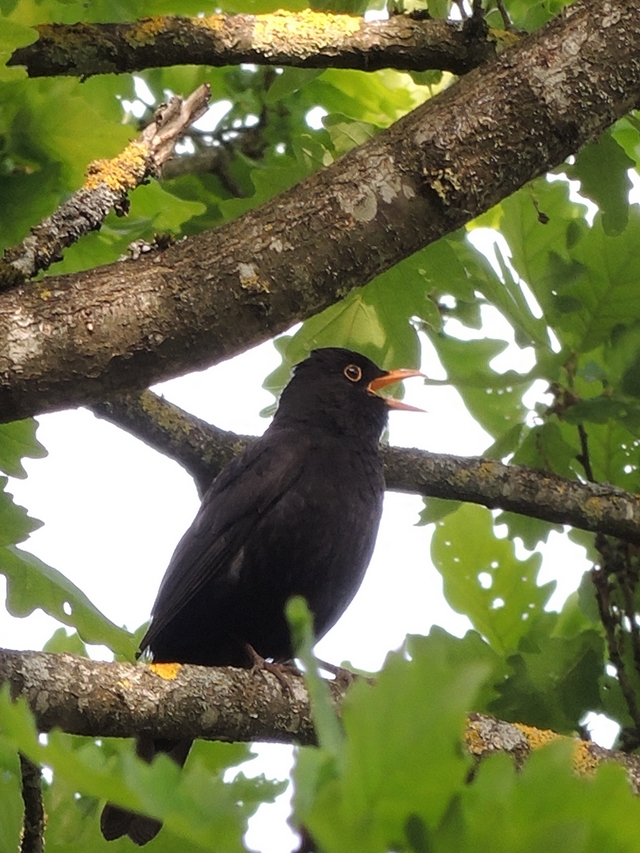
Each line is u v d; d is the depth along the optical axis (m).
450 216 6.83
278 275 6.49
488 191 6.89
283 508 9.45
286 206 6.65
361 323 10.95
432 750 2.88
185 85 12.53
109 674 6.39
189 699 6.56
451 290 9.93
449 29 9.09
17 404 6.18
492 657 9.88
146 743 7.61
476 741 6.97
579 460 10.31
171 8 9.23
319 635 9.89
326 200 6.66
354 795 2.87
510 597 10.71
